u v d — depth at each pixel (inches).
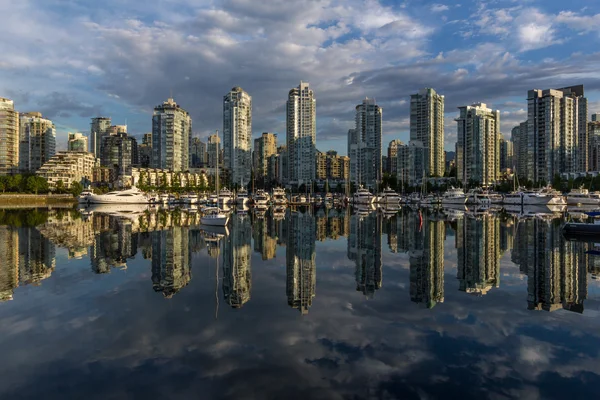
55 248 2037.4
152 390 605.3
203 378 642.2
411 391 603.2
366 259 1771.7
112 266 1581.0
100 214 4800.7
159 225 3368.6
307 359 709.9
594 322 904.3
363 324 893.8
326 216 4761.3
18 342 788.0
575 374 653.9
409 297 1124.5
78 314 964.0
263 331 848.9
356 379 637.9
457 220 3929.6
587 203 6737.2
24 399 582.6
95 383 626.5
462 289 1213.7
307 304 1053.8
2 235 2578.7
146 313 973.8
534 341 790.5
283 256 1863.9
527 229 2974.9
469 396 589.0
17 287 1232.2
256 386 616.4
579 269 1505.9
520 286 1249.4
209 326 880.9
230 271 1498.5
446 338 810.2
